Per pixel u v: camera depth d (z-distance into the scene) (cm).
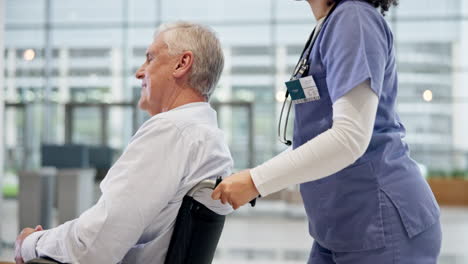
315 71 119
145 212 119
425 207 119
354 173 116
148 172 120
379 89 105
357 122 103
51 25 1174
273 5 1155
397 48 1146
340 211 119
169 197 121
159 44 138
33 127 1149
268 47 1158
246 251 500
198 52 135
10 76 1166
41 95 1164
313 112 121
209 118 135
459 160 1152
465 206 1038
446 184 1076
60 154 617
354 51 107
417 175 122
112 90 1177
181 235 121
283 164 102
